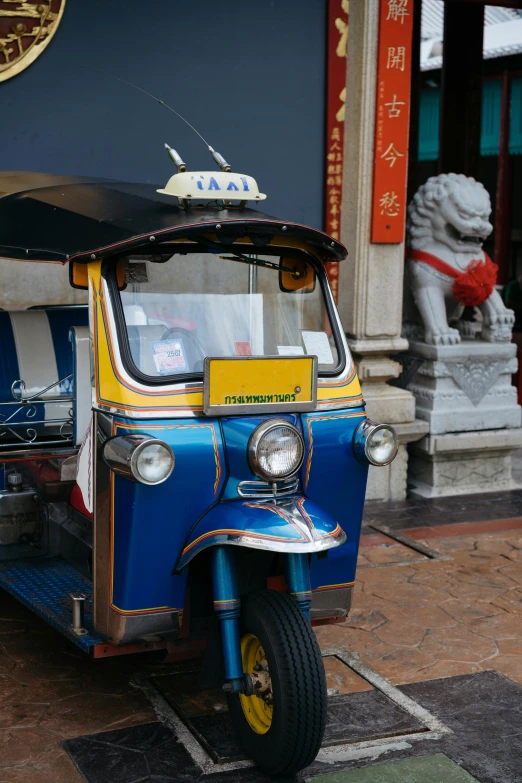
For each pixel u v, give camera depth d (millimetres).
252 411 3404
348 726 3703
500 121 14016
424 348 7035
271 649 3197
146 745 3523
